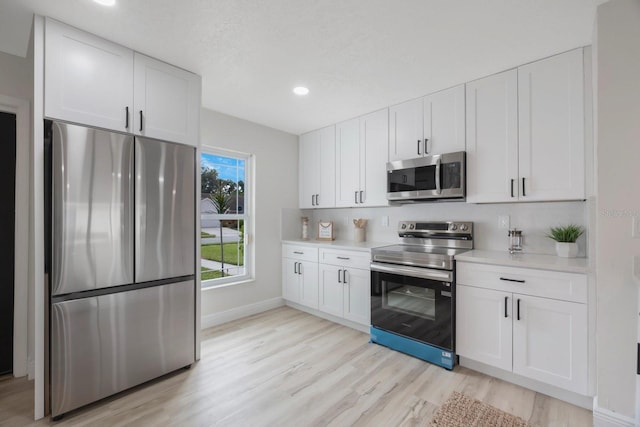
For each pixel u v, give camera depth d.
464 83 2.54
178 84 2.30
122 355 1.96
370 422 1.72
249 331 3.06
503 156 2.33
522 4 1.59
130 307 2.00
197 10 1.66
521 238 2.48
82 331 1.81
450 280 2.28
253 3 1.61
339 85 2.60
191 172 2.34
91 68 1.88
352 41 1.95
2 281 2.18
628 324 1.54
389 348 2.65
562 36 1.88
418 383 2.11
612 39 1.55
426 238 3.06
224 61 2.22
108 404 1.88
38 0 1.57
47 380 1.72
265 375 2.22
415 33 1.86
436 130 2.70
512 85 2.28
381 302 2.71
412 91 2.71
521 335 2.01
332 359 2.46
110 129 1.95
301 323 3.29
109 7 1.63
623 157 1.54
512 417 1.74
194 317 2.37
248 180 3.70
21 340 2.19
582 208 2.25
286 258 3.86
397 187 2.91
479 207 2.75
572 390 1.83
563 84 2.07
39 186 1.69
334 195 3.64
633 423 1.52
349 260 3.09
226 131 3.36
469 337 2.23
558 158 2.09
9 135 2.19
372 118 3.23
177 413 1.80
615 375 1.58
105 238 1.89
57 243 1.72
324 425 1.69
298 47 2.03
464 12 1.66
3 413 1.78
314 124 3.69
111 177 1.92
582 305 1.79
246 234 3.66
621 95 1.54
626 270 1.54
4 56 2.12
